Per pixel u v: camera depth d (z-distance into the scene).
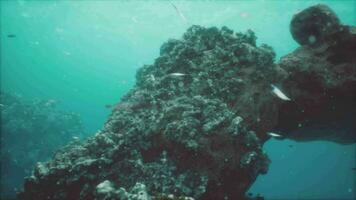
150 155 9.45
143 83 12.16
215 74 10.55
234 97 10.13
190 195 8.22
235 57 10.75
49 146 27.38
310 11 11.49
